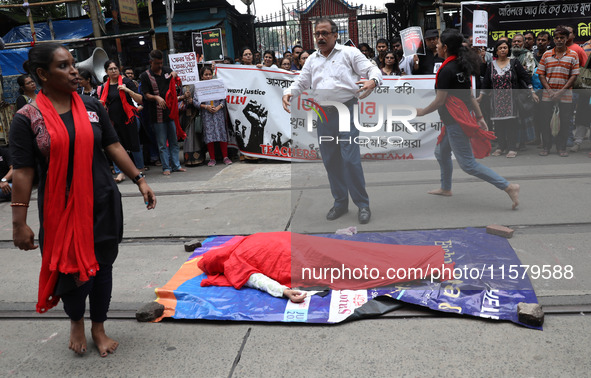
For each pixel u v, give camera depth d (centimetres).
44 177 236
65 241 233
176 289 321
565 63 617
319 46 367
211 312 289
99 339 261
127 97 708
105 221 245
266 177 670
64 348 267
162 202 577
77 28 1430
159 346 262
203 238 439
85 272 234
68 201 233
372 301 287
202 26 1543
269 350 250
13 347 271
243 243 332
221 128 777
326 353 244
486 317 263
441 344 245
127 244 437
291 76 757
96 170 244
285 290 298
